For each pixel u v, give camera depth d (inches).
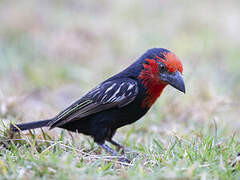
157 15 984.3
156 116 514.0
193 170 295.0
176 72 382.9
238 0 1084.5
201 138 393.1
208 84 585.9
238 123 525.0
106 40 847.1
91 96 382.3
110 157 345.4
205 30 912.3
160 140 423.8
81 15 954.1
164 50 387.2
